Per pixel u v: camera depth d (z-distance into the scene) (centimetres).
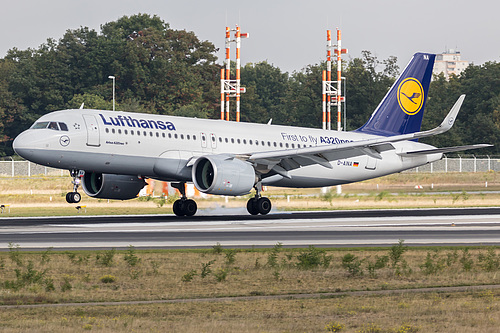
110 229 12738
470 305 6028
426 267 8125
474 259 9025
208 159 14812
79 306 6169
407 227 13375
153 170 15288
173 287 7150
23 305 6234
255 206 16338
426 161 19025
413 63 18600
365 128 18525
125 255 8750
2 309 6041
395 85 18600
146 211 17900
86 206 19275
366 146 15788
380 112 18525
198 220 14975
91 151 14400
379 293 6769
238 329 5147
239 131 16550
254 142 16638
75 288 7056
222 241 10862
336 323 5328
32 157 13988
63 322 5422
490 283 7319
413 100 18750
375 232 12338
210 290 7000
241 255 9250
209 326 5262
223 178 14688
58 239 11012
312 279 7612
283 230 12700
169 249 9781
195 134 15738
